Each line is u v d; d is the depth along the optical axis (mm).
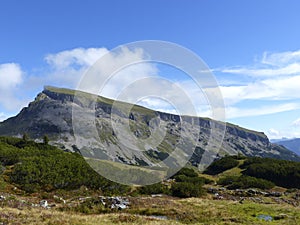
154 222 22500
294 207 37250
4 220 19578
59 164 45156
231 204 37094
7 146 57875
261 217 29891
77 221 20938
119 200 32812
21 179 41094
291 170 67812
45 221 20234
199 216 29250
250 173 73438
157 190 43156
